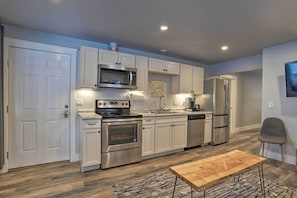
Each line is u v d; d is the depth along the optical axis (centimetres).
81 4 199
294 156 307
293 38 294
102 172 268
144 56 377
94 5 200
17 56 271
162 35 291
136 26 258
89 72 292
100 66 298
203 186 141
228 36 290
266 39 301
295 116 306
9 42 261
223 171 166
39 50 286
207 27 257
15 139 273
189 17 227
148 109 397
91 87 294
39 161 293
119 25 255
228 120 471
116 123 288
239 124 640
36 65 286
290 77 291
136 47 358
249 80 680
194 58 441
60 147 309
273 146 338
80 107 318
